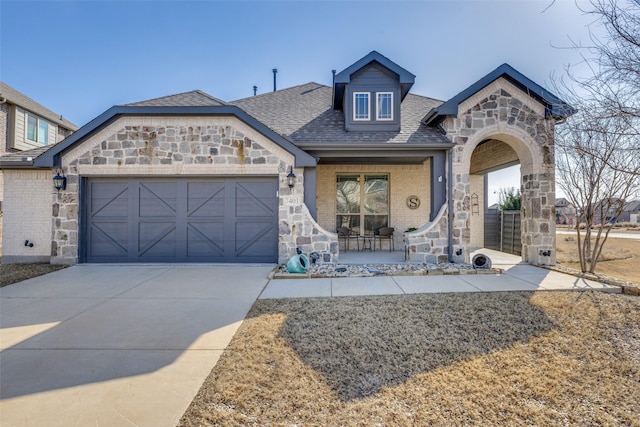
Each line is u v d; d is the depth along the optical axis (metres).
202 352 3.42
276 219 8.60
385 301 5.20
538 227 8.59
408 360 3.20
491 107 8.66
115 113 8.23
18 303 5.18
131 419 2.34
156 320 4.41
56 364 3.16
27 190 8.98
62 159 8.42
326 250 8.36
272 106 11.30
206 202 8.62
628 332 3.90
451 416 2.36
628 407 2.48
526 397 2.59
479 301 5.16
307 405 2.49
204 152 8.43
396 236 11.58
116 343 3.65
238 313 4.69
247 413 2.41
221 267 8.07
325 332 3.91
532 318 4.36
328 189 11.59
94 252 8.60
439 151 8.79
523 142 8.67
